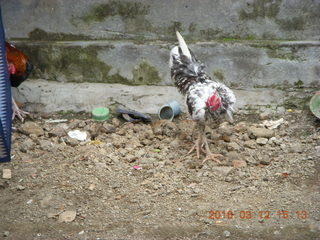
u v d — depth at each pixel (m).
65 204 2.23
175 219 2.16
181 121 2.75
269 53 2.75
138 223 2.15
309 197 2.23
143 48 2.81
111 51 2.82
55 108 2.83
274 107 2.76
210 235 2.10
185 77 2.50
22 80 2.75
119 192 2.29
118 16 2.80
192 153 2.52
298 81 2.77
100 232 2.12
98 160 2.46
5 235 2.11
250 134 2.60
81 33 2.84
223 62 2.79
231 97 2.38
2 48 2.01
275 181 2.32
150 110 2.80
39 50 2.85
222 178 2.35
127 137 2.63
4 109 2.02
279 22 2.74
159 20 2.79
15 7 2.81
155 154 2.50
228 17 2.75
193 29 2.79
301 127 2.64
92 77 2.88
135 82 2.86
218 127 2.68
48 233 2.12
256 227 2.12
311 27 2.73
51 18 2.82
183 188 2.30
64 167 2.42
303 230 2.10
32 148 2.54
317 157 2.43
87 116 2.80
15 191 2.30
